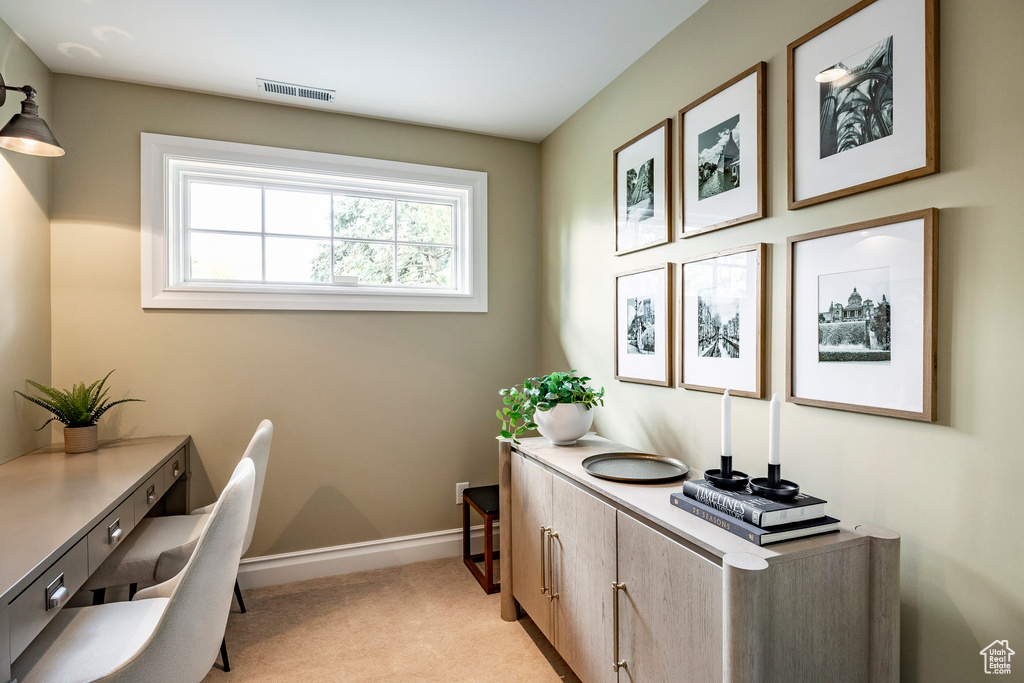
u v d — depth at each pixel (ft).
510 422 7.36
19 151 5.78
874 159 4.15
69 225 7.48
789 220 4.96
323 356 8.80
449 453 9.66
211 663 4.38
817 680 3.59
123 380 7.74
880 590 3.71
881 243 4.11
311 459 8.75
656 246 6.85
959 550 3.65
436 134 9.55
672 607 4.08
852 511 4.38
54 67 7.31
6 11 6.02
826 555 3.61
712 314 5.90
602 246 8.15
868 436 4.25
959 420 3.65
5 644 3.08
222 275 8.53
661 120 6.79
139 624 4.58
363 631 7.04
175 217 8.13
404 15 6.23
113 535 4.83
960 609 3.65
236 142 8.30
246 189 8.69
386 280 9.51
